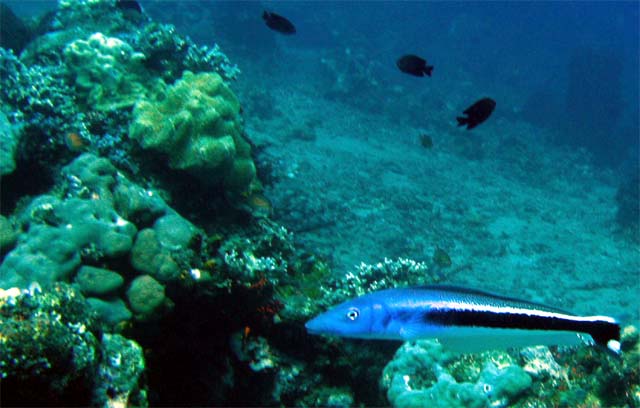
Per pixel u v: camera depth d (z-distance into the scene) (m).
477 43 49.91
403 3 50.12
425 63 5.43
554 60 57.00
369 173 18.23
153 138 6.43
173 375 5.86
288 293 6.90
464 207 16.88
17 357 2.74
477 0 53.53
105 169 6.05
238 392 6.34
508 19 55.75
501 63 50.16
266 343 6.37
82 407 3.26
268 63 30.41
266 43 31.08
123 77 8.02
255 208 7.54
